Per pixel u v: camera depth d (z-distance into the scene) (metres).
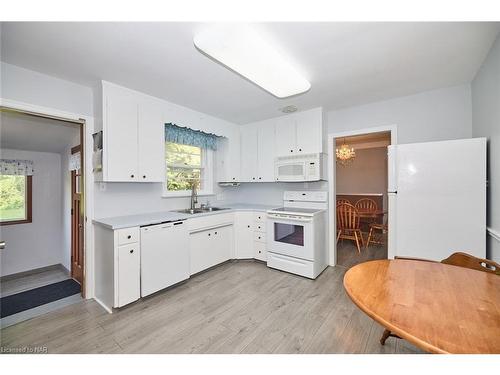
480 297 0.97
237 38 1.52
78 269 2.71
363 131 2.95
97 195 2.41
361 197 5.58
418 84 2.36
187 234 2.65
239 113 3.30
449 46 1.69
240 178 3.89
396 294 1.00
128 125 2.37
